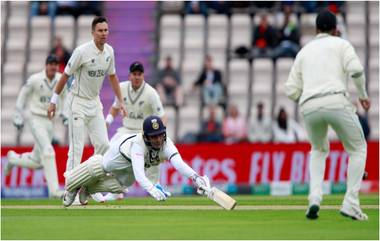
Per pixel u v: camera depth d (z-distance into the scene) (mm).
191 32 73938
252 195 52594
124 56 73438
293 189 53781
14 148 54688
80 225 27078
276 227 26156
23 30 76062
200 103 67500
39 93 44719
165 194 28578
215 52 72500
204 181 29016
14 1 77500
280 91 68875
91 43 36938
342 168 53531
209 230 25406
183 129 67000
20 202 40375
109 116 41875
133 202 38188
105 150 38312
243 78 70312
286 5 73375
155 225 26891
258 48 70812
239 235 24219
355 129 28281
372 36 71500
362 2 72812
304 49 29000
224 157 54250
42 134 44656
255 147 54156
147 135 28719
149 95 41438
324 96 28078
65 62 67938
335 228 25891
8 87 72688
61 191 44375
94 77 37312
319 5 72750
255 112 67312
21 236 24391
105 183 32344
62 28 75688
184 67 71188
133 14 75062
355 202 28250
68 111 37844
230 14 74438
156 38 73938
